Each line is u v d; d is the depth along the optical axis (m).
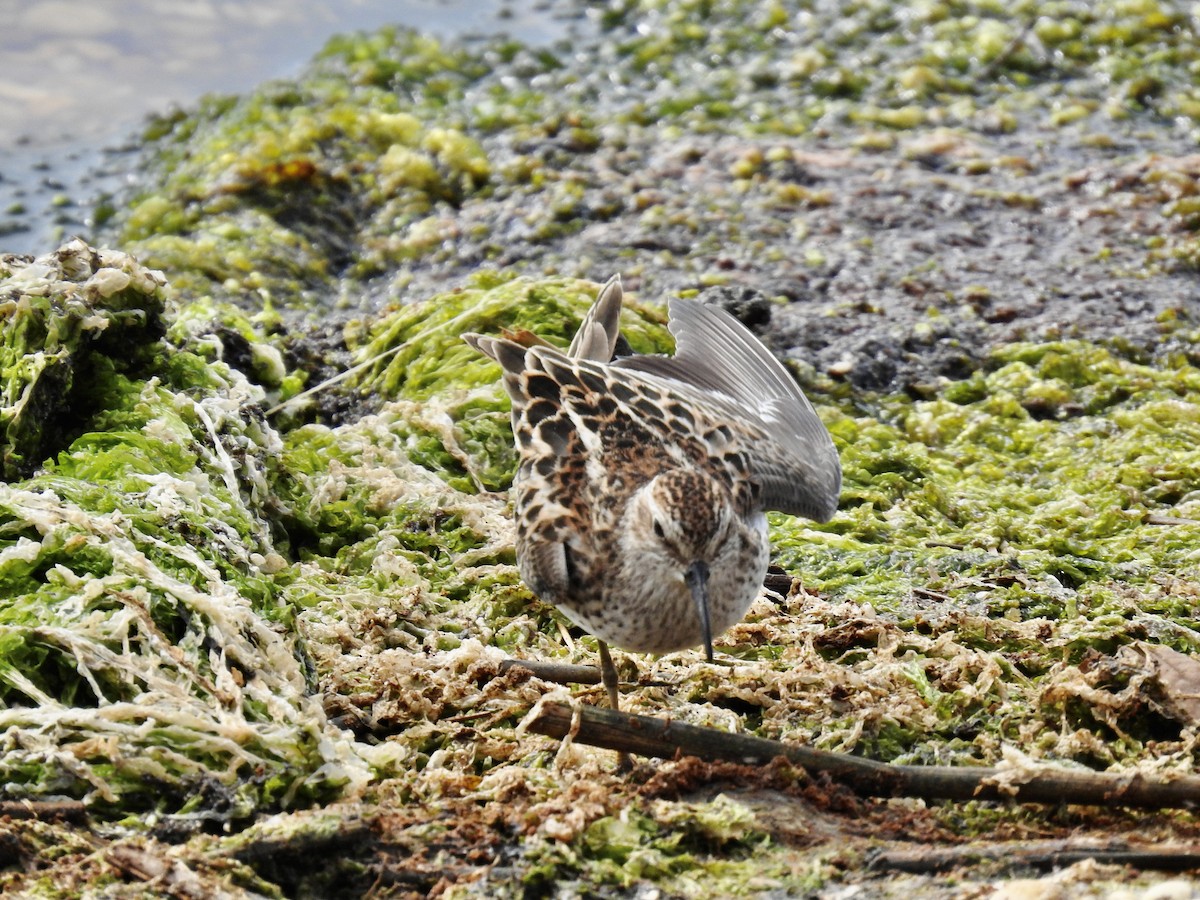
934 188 20.28
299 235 19.23
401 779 8.91
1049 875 7.92
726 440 10.08
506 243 19.05
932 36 24.41
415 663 10.27
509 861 8.03
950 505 13.50
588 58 24.14
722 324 11.79
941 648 10.62
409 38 24.36
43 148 21.91
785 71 23.47
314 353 16.16
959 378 16.28
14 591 9.45
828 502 10.55
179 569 9.82
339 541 12.41
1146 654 10.25
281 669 9.38
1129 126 22.17
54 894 7.38
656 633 9.56
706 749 8.89
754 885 7.94
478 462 13.64
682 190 20.22
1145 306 17.52
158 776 8.31
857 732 9.62
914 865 8.05
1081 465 14.40
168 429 11.66
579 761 9.12
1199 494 13.69
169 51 24.11
